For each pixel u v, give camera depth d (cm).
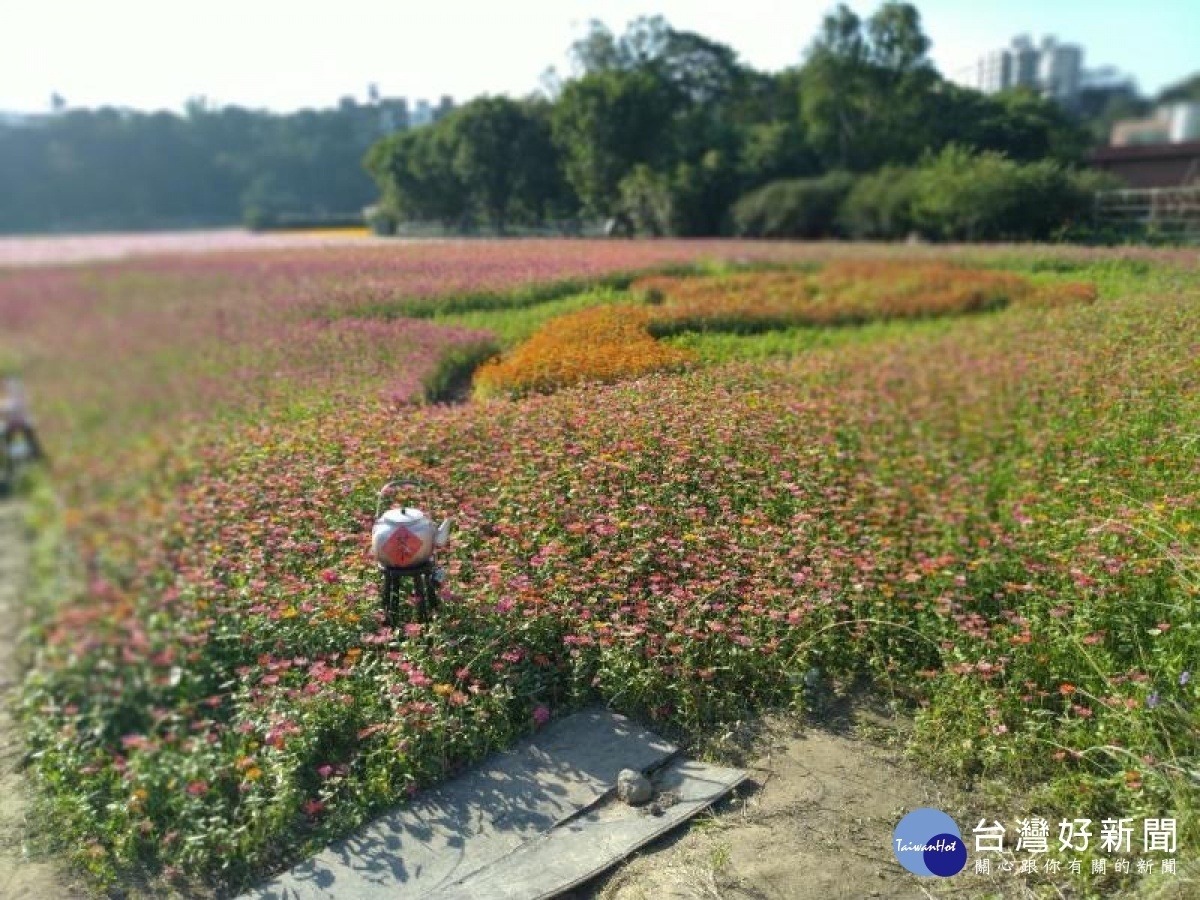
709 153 3691
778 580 491
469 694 414
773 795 370
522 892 315
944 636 460
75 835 360
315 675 404
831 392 883
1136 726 360
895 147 3784
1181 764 343
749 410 719
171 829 351
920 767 386
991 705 395
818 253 2270
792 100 4956
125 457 562
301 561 520
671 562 497
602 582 475
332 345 976
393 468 618
